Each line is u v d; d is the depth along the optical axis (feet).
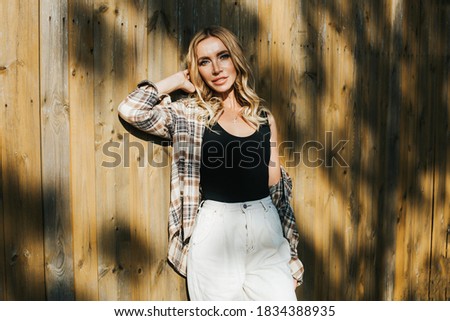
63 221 7.10
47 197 6.98
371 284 10.69
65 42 6.96
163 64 7.76
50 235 7.03
